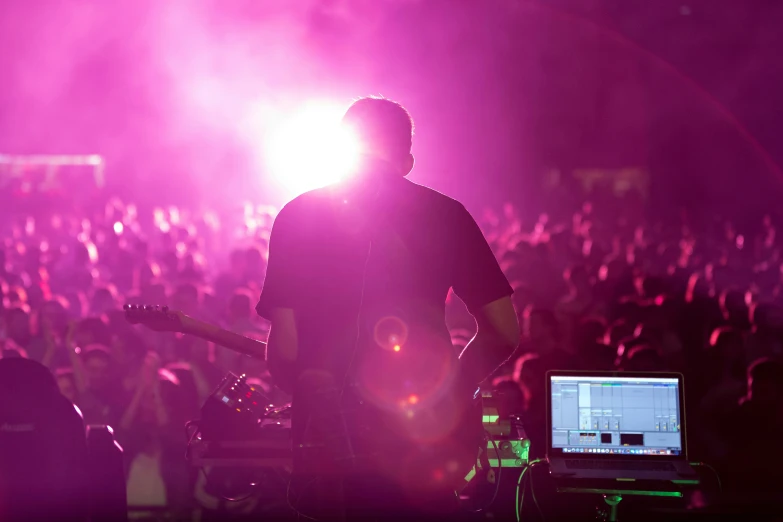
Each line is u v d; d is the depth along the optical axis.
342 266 2.71
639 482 3.61
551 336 6.57
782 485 5.42
